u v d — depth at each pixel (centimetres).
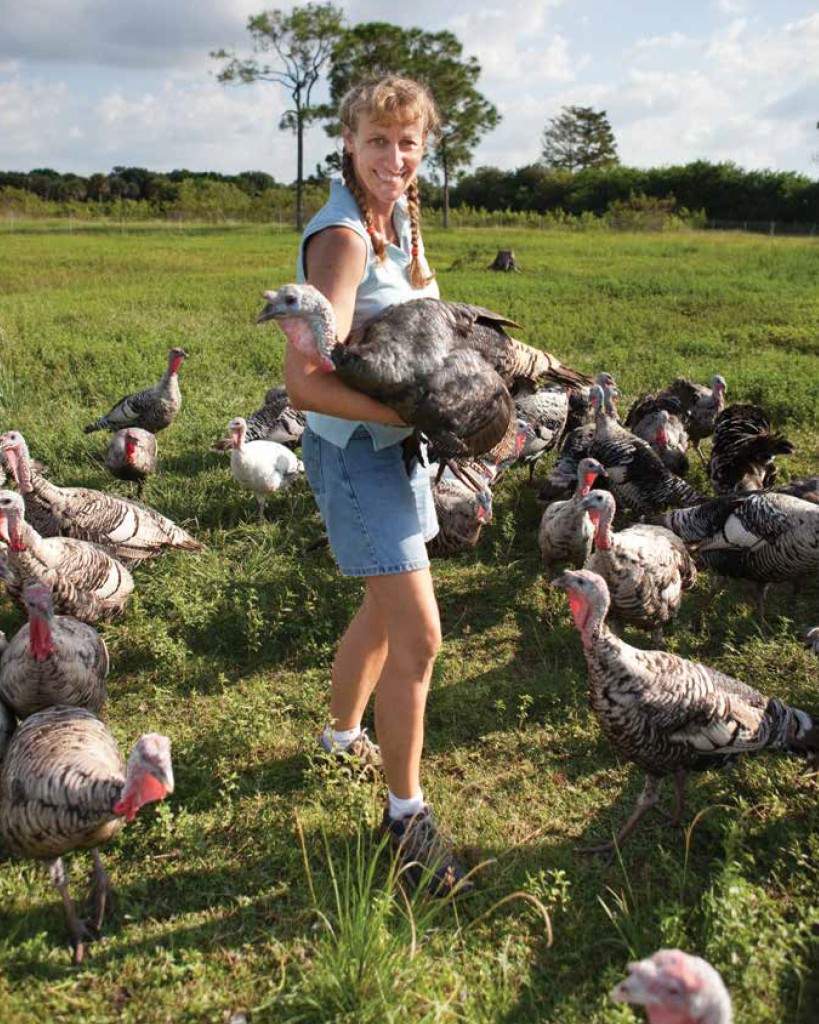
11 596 562
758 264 2812
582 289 2106
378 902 344
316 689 536
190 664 563
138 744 334
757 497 613
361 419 336
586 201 7275
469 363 345
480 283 2222
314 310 312
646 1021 331
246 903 385
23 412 977
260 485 749
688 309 1791
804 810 438
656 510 745
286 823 430
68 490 629
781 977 345
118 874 404
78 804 349
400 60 5456
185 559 668
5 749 434
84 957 363
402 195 349
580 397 937
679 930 359
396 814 396
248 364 1220
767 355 1311
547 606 636
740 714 415
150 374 1147
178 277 2416
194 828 416
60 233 4738
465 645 600
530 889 392
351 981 331
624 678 408
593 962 363
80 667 451
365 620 429
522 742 499
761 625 621
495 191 7912
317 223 335
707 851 423
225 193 7469
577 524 629
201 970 356
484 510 651
